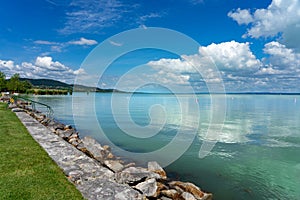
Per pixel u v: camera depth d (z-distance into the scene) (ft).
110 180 19.29
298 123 75.87
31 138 32.60
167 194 22.06
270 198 24.71
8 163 21.20
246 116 94.02
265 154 40.37
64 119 80.18
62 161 22.88
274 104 173.58
